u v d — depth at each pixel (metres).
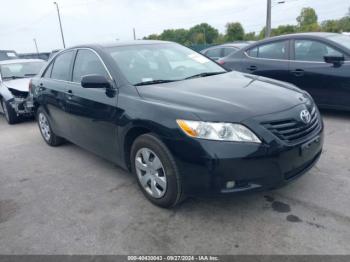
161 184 2.92
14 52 14.02
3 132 6.70
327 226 2.61
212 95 2.89
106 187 3.62
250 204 3.00
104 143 3.63
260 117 2.56
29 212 3.22
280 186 2.64
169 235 2.66
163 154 2.78
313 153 2.87
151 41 4.30
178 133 2.62
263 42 6.14
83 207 3.22
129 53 3.79
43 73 5.16
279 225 2.67
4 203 3.46
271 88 3.16
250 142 2.47
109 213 3.06
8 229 2.95
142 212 3.02
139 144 3.01
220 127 2.50
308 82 5.45
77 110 3.94
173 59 3.98
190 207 3.03
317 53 5.39
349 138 4.48
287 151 2.57
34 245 2.68
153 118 2.80
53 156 4.84
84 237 2.72
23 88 7.11
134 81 3.35
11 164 4.65
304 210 2.84
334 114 5.71
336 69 5.10
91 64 3.86
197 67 3.98
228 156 2.46
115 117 3.25
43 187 3.77
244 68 6.31
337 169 3.56
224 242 2.52
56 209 3.23
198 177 2.59
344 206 2.86
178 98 2.87
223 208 2.97
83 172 4.11
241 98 2.82
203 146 2.50
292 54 5.68
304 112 2.83
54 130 5.00
